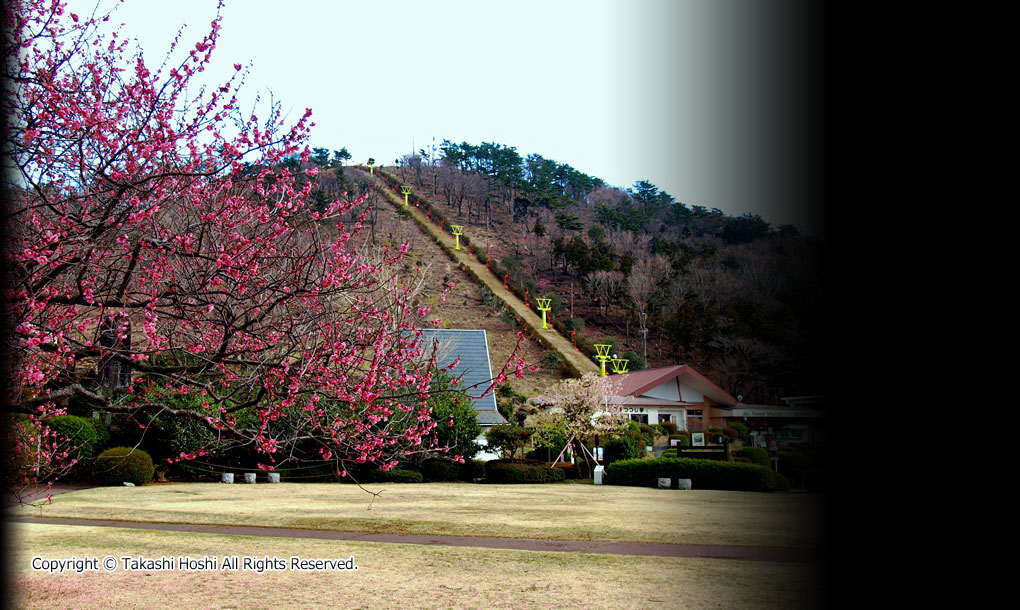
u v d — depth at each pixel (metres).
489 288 59.19
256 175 5.87
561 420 23.75
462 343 31.66
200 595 6.48
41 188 5.22
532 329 51.88
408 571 7.45
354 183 83.25
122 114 5.71
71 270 5.36
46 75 5.20
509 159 93.56
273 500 14.74
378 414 6.41
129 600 6.30
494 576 7.22
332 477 20.75
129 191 5.30
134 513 12.23
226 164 5.82
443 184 95.88
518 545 9.13
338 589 6.70
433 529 10.52
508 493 17.27
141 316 5.99
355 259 6.40
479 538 9.71
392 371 6.59
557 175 95.12
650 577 7.13
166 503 13.90
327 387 5.94
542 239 76.19
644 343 48.16
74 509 12.76
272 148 5.97
